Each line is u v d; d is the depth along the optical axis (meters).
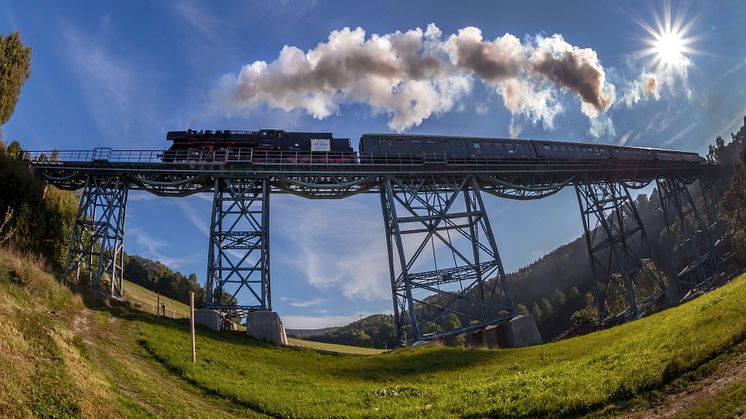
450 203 49.97
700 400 13.72
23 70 43.84
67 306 29.88
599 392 16.34
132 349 26.14
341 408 21.06
